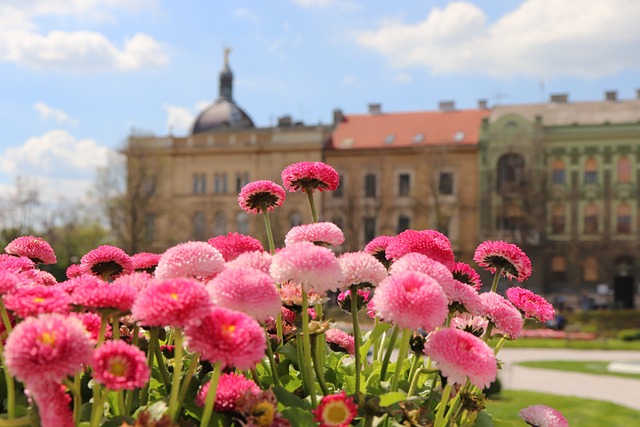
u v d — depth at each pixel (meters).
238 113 73.19
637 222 54.44
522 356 29.16
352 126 60.66
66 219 52.12
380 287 2.02
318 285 1.97
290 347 2.44
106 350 1.67
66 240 51.34
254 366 2.02
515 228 54.94
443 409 2.12
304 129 61.03
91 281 2.01
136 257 2.87
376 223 57.06
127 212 51.81
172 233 58.16
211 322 1.71
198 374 2.37
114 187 51.81
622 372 22.84
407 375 2.71
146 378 1.66
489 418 2.46
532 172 53.72
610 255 52.28
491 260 2.62
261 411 1.86
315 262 1.98
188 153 61.00
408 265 2.20
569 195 54.72
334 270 2.00
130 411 2.09
